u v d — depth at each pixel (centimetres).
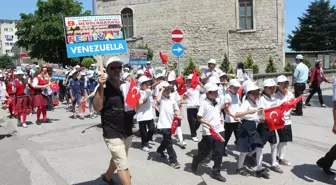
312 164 674
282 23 2469
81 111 1293
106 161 712
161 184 575
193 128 866
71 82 1260
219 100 713
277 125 605
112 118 478
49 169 664
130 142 511
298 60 1177
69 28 709
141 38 2852
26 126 1116
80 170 655
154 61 2812
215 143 587
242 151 603
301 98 620
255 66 2406
